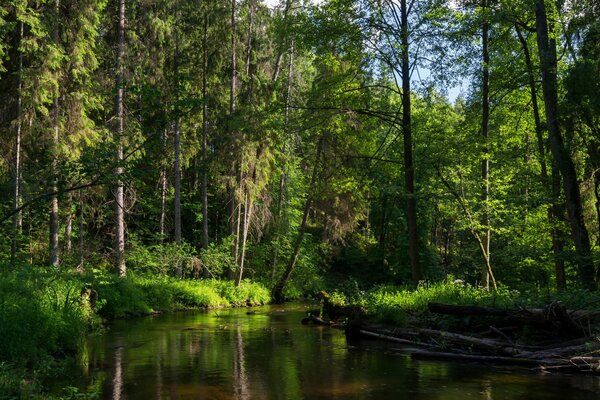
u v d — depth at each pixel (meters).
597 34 15.03
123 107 23.62
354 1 18.20
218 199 36.41
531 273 26.86
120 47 23.67
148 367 10.01
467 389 8.23
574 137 16.33
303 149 34.38
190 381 8.84
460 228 20.55
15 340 9.52
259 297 28.59
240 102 28.05
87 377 9.15
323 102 19.70
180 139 30.58
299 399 7.71
